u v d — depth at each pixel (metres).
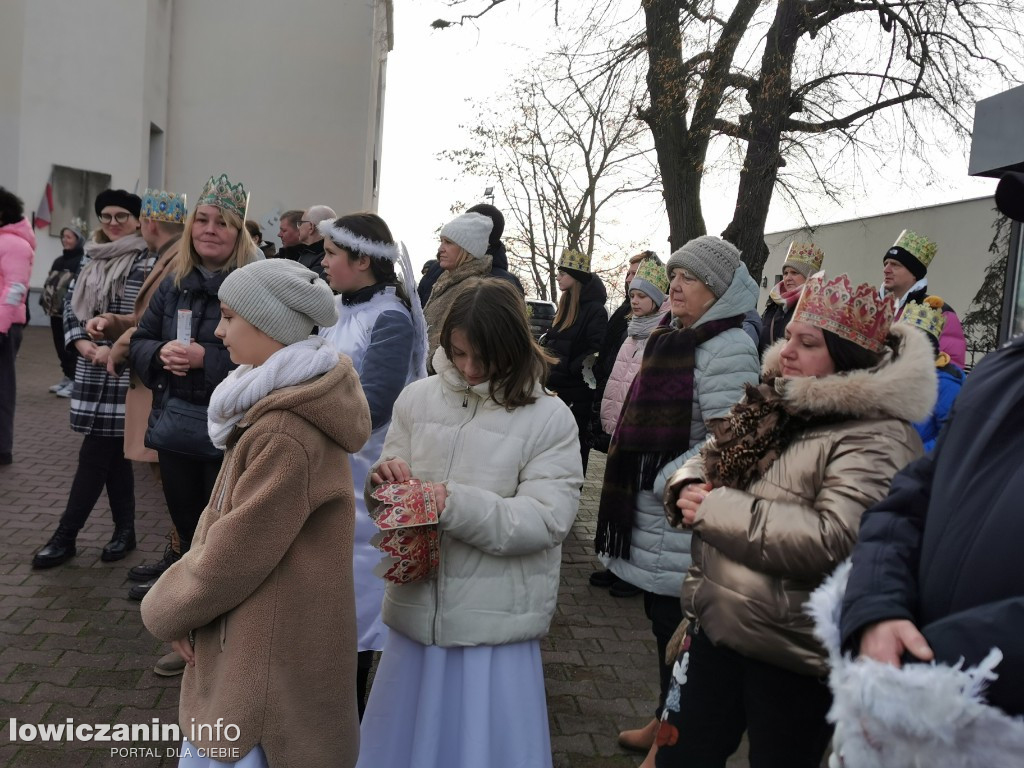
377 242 2.95
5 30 14.09
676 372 2.66
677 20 10.45
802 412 1.78
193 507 3.24
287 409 1.79
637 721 3.11
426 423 2.24
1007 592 1.18
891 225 16.19
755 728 1.83
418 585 2.12
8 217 5.53
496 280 2.19
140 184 15.66
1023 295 6.18
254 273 1.89
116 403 4.17
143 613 1.78
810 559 1.63
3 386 6.02
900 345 1.77
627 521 2.70
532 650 2.20
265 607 1.78
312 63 17.86
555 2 11.31
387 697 2.17
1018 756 1.08
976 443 1.29
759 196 10.80
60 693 3.00
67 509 4.21
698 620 1.89
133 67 15.34
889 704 1.16
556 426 2.19
